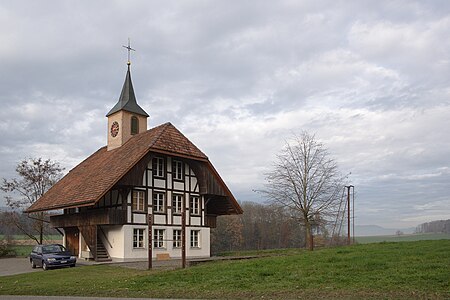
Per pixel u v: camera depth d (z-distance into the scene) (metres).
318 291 13.33
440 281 13.20
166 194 36.31
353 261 18.19
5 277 23.94
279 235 77.69
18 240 50.75
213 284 15.81
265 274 16.84
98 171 37.22
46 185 51.50
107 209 32.34
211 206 42.38
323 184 41.19
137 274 21.42
